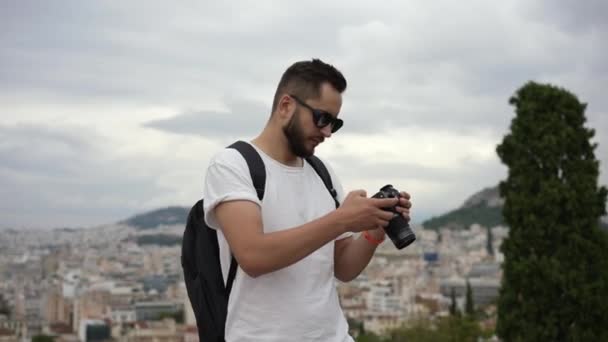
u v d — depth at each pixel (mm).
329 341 3727
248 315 3691
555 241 21078
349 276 4145
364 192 3666
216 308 3756
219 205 3666
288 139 3789
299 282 3715
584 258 20812
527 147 21484
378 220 3594
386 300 157000
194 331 135375
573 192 20828
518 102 22000
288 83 3779
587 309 20516
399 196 3713
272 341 3650
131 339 137875
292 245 3490
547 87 21625
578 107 21609
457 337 60844
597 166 21391
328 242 3568
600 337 20609
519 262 21016
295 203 3787
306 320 3680
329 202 3963
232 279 3762
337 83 3758
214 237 3840
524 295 21000
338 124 3816
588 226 21109
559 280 20516
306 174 3924
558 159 21312
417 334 60562
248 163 3723
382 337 95500
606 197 21281
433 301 158750
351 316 137000
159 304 177000
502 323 21281
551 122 21344
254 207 3617
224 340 3756
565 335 20844
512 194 21422
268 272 3559
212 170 3750
